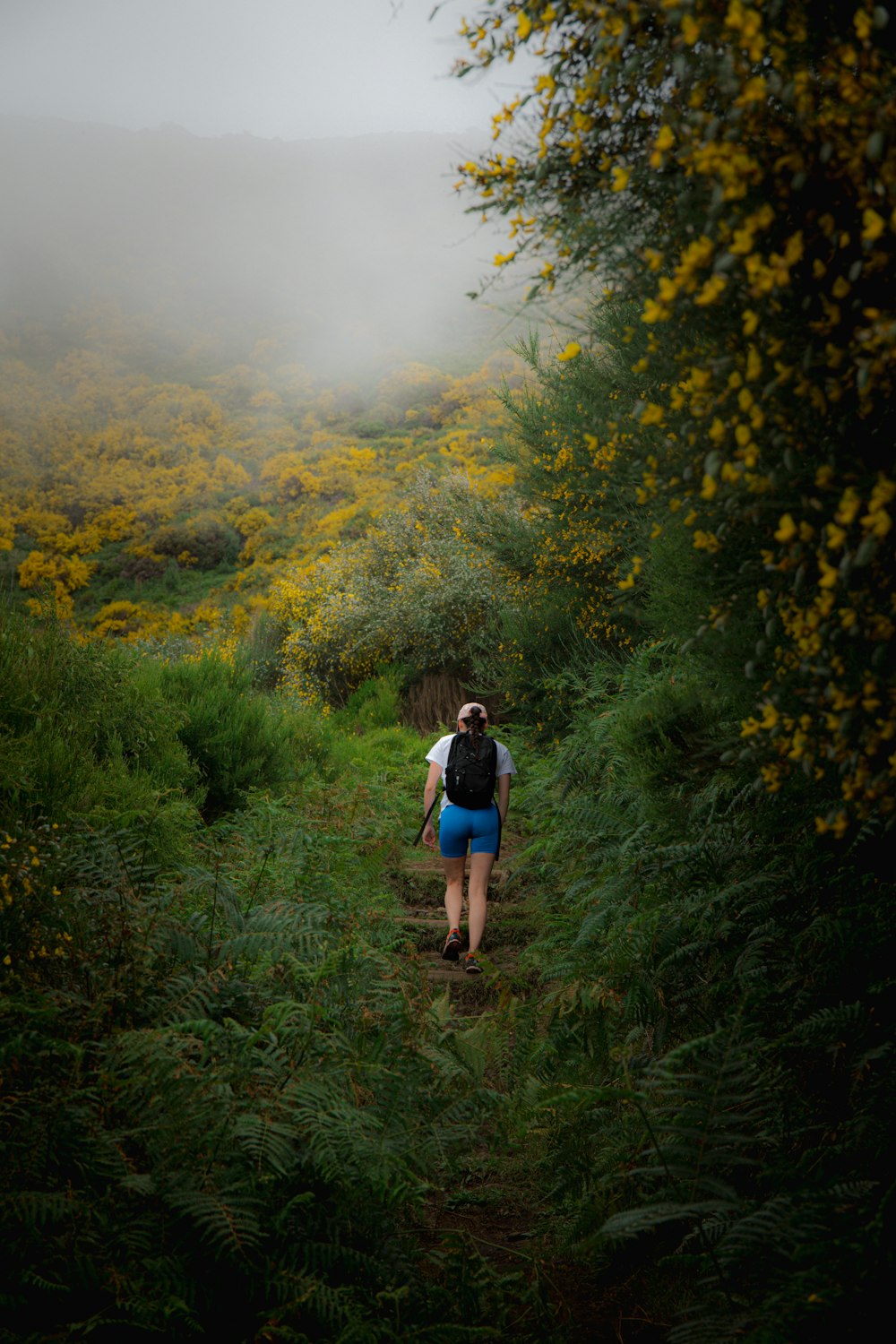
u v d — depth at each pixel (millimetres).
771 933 2730
